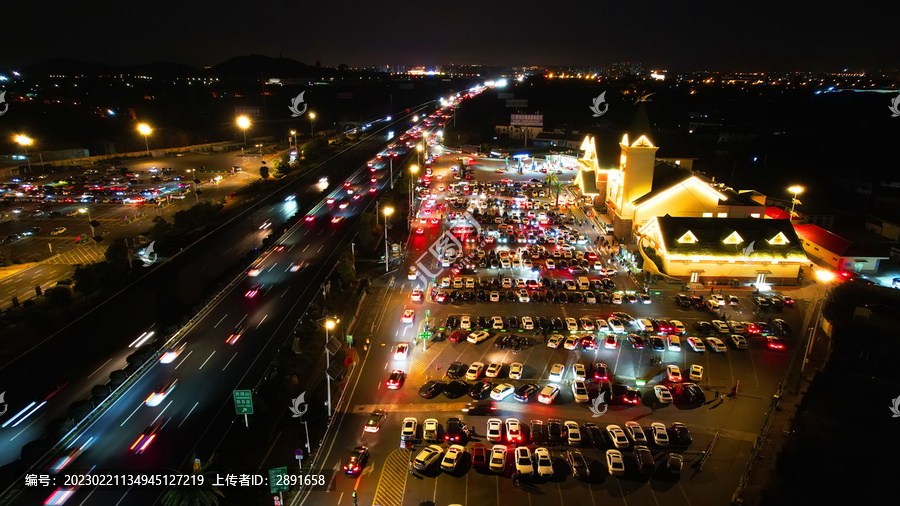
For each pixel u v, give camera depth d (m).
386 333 66.19
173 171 166.50
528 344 63.44
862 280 81.81
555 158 174.25
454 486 41.81
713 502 40.38
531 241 101.00
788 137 192.38
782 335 65.12
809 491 41.88
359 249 95.56
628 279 83.44
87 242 101.94
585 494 41.03
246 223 112.44
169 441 45.94
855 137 180.25
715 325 66.50
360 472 43.03
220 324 67.19
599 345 63.50
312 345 60.84
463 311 72.44
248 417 48.47
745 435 48.19
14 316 70.75
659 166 110.69
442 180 155.88
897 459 46.72
